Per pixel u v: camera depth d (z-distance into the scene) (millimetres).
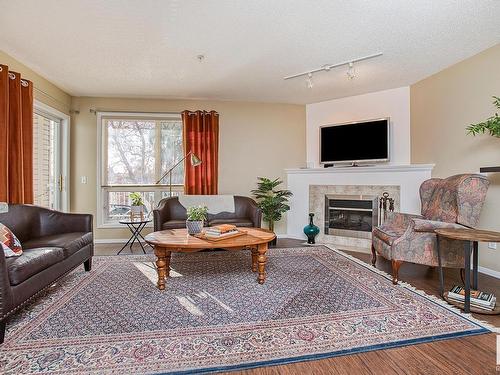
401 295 2381
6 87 2840
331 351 1609
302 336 1761
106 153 4703
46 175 4059
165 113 4777
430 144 3824
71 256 2621
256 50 3051
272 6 2287
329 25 2564
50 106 3965
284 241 4707
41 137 3938
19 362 1504
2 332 1698
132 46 2955
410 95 4191
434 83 3746
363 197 4312
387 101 4375
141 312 2082
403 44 2928
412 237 2592
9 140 2984
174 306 2184
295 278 2811
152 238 2703
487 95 3039
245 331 1819
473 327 1863
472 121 3211
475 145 3186
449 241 2510
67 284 2646
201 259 3518
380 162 4402
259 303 2236
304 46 2963
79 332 1807
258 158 5039
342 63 3352
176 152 4887
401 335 1771
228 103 4949
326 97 4742
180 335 1772
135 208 3982
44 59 3248
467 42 2893
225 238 2707
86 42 2865
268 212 4555
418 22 2523
